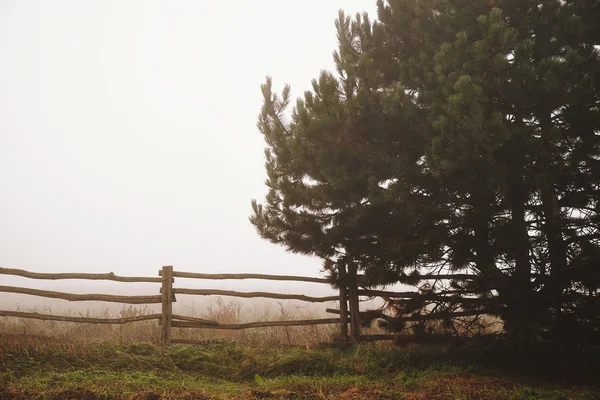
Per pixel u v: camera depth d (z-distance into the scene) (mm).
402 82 9445
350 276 9594
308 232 9305
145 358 7676
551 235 8148
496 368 7676
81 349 7758
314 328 10500
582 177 7672
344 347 9344
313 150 8594
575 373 7281
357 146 8664
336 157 8406
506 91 7398
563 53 8086
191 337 9852
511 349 7715
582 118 7707
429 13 9312
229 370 7668
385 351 8531
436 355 8312
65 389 5922
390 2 9906
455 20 8672
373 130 8555
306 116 8484
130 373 7094
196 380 7180
